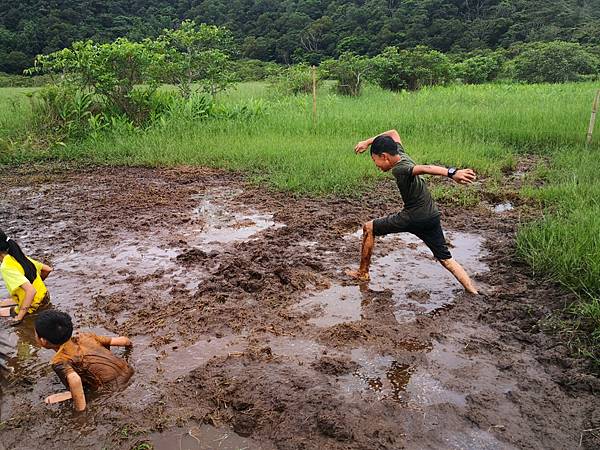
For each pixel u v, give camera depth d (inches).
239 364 153.3
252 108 573.0
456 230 266.7
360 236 259.3
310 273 214.2
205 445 122.5
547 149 435.2
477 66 1258.0
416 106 637.9
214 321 178.1
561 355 153.9
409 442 121.6
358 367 151.3
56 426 130.6
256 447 121.9
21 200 332.8
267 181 357.7
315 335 169.0
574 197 289.1
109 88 534.6
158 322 178.4
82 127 513.3
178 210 305.4
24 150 458.3
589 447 119.0
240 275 211.2
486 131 482.6
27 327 181.0
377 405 134.3
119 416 133.0
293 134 492.7
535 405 133.4
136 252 241.6
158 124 522.3
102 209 309.9
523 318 178.2
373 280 209.0
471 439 122.3
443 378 145.7
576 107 562.3
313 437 124.0
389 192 330.0
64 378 135.6
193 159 422.9
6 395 143.6
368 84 1005.2
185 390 142.5
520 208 297.1
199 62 666.8
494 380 144.7
